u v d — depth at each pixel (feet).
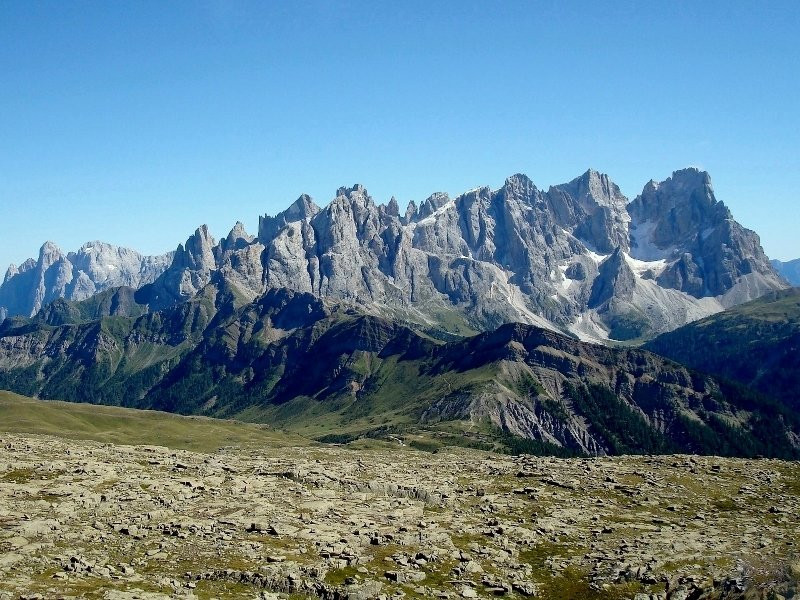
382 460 470.80
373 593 174.70
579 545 241.55
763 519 288.51
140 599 147.74
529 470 385.91
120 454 359.46
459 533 244.83
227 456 416.87
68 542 190.49
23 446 354.95
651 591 195.93
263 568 180.55
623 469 386.11
